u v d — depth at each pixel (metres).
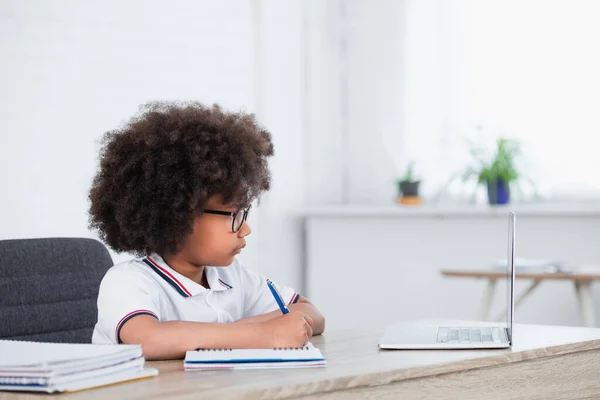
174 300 1.76
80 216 4.27
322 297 5.08
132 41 4.44
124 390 1.23
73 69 4.25
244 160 1.70
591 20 4.50
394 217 4.86
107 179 1.73
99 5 4.33
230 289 1.90
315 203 5.22
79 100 4.27
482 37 4.86
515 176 4.53
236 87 4.84
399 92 5.17
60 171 4.21
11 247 2.11
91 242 2.27
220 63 4.77
